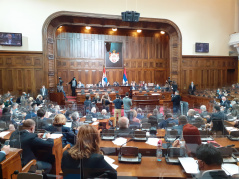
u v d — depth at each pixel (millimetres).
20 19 13617
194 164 2379
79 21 15328
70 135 3715
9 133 4332
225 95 11867
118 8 15242
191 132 3016
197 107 11133
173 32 17125
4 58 13734
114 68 18250
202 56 17422
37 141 3025
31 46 13922
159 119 5707
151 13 15969
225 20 17766
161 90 14414
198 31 17156
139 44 18719
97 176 1895
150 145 3412
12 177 2219
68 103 13062
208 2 17266
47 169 2871
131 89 15461
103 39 17938
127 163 2666
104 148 3188
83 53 17547
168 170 2342
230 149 2547
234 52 18047
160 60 19094
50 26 14633
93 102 9961
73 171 1913
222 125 4453
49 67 14609
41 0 13906
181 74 16984
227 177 1916
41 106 7789
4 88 13844
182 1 16656
